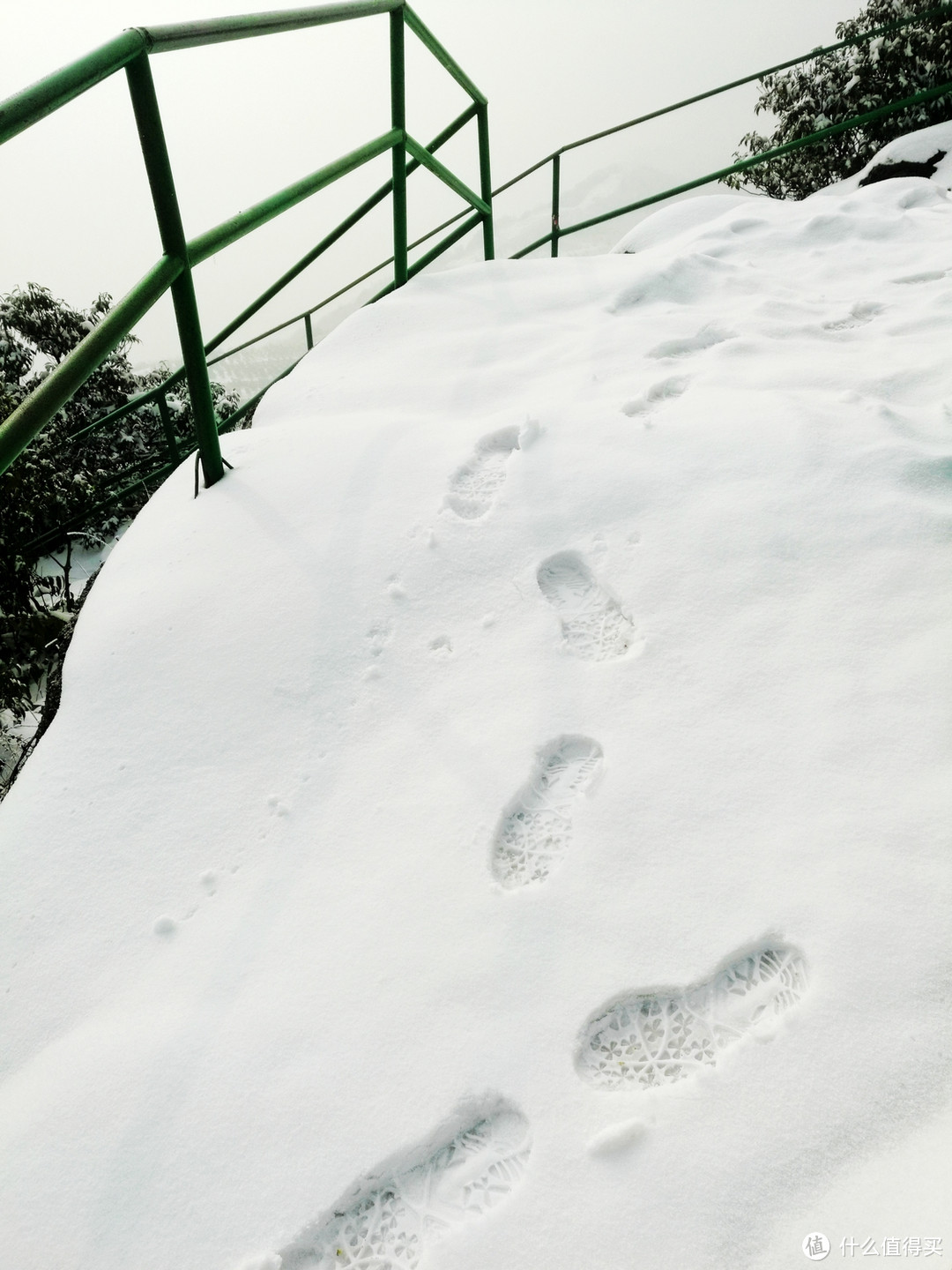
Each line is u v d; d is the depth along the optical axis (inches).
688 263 107.6
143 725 56.9
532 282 109.5
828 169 326.3
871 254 111.6
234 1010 41.9
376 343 98.6
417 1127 36.3
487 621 57.9
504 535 62.7
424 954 41.9
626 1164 33.5
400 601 60.0
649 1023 38.1
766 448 63.4
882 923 38.1
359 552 63.6
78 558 223.9
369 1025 39.8
